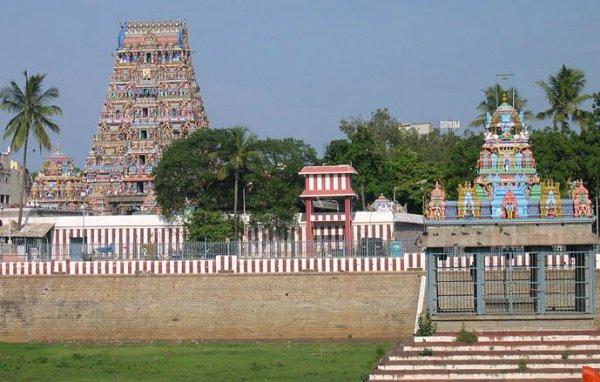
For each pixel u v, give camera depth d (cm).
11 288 12769
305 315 12344
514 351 8588
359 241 13325
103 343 12275
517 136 10275
